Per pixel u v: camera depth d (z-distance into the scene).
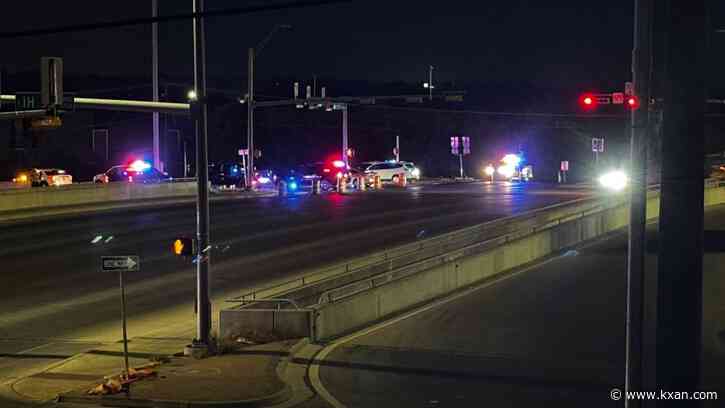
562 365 27.45
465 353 29.19
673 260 13.16
